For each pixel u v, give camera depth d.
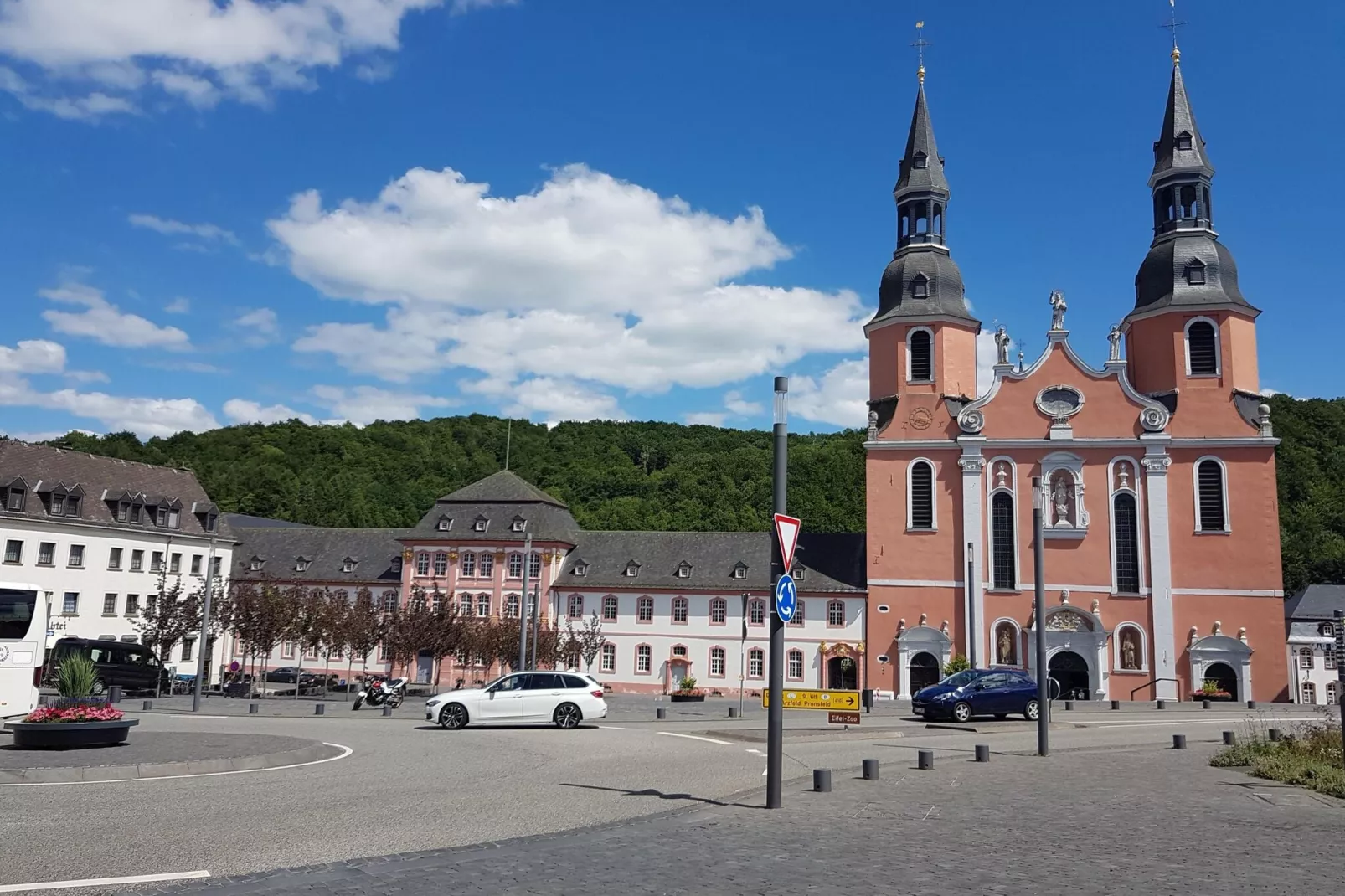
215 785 16.47
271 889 9.56
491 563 81.06
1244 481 60.88
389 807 14.66
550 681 32.25
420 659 78.62
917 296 69.06
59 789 15.77
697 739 28.77
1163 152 66.44
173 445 135.38
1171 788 18.03
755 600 75.31
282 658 82.88
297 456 134.62
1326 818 14.57
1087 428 63.56
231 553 79.81
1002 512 64.38
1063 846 12.26
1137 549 61.94
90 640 50.69
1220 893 9.88
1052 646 62.12
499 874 10.31
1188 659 59.94
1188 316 63.03
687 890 9.74
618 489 129.88
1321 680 84.62
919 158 71.81
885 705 54.88
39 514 64.81
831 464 118.94
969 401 68.00
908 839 12.59
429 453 141.25
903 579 65.12
